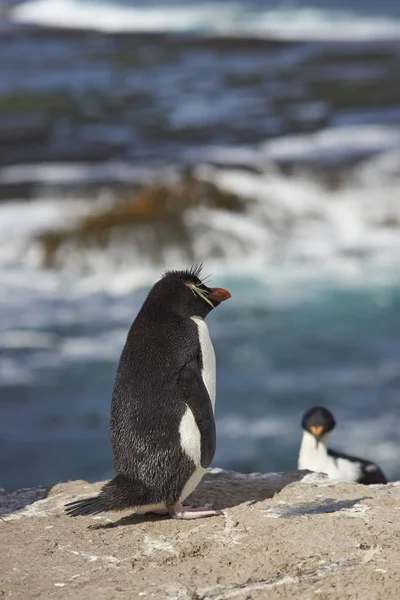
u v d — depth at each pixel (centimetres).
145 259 2603
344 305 2216
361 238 2841
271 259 2645
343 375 1706
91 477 1293
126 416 477
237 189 2950
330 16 6288
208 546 457
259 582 414
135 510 493
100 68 4534
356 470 834
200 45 4994
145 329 484
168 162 3294
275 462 1313
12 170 3306
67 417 1527
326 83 4147
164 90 4125
